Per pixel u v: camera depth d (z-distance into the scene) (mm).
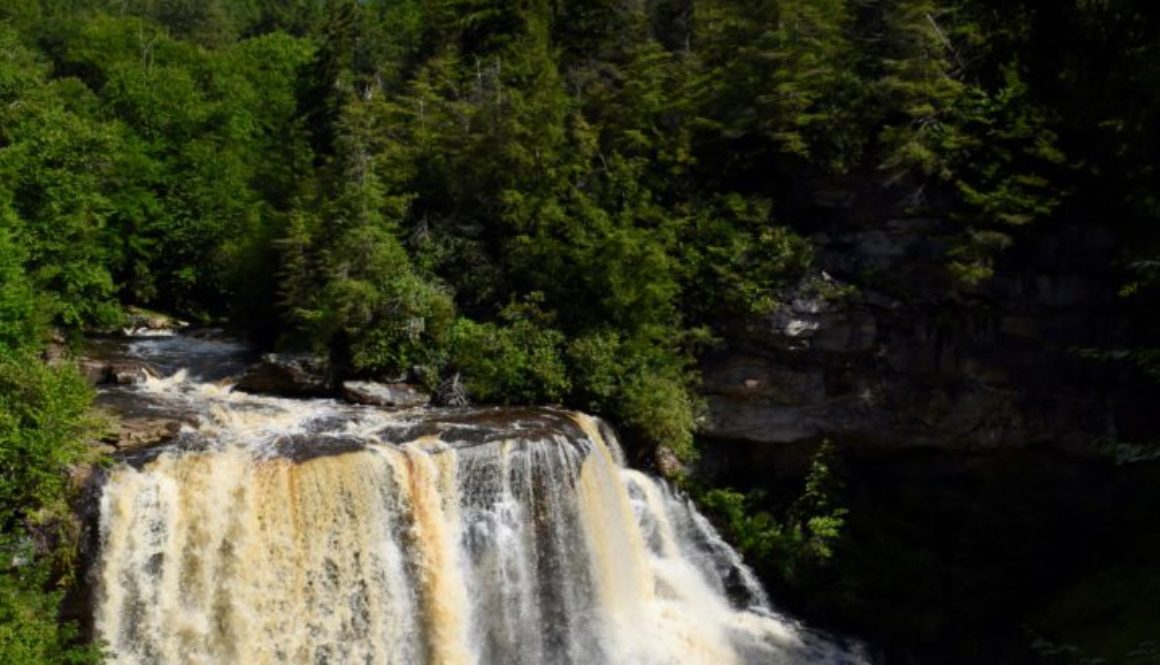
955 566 22844
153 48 54438
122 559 14742
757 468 25031
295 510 16094
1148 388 23156
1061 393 23344
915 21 24312
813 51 25297
